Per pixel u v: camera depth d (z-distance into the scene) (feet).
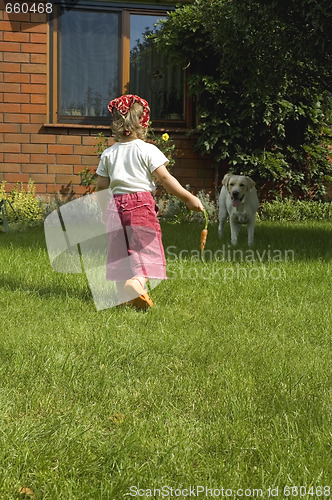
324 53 26.58
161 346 9.94
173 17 36.99
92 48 38.40
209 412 7.34
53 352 9.32
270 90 29.76
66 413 7.27
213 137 37.24
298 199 40.68
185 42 37.35
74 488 5.61
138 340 10.23
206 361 9.32
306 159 40.52
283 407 7.45
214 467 5.98
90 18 38.19
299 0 25.03
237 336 10.65
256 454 6.29
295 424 6.91
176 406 7.54
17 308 12.45
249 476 5.85
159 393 7.90
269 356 9.53
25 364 8.73
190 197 13.17
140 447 6.39
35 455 6.18
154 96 39.22
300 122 40.06
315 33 24.99
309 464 6.03
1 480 5.63
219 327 11.35
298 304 13.44
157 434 6.74
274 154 38.70
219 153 38.29
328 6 23.79
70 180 38.09
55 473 5.90
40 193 37.88
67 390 8.00
